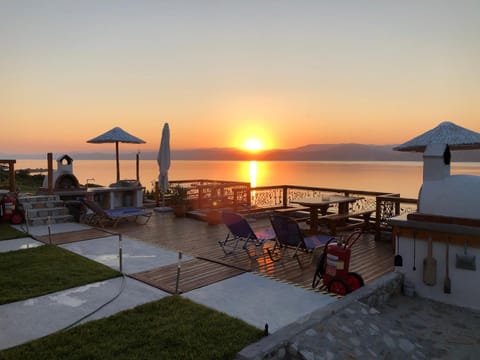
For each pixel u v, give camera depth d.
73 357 2.56
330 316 3.35
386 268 5.44
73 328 3.03
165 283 4.41
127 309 3.51
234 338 2.90
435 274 4.37
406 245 4.66
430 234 4.42
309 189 10.86
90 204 8.27
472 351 3.20
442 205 4.41
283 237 5.64
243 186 11.80
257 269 5.20
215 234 7.75
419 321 3.82
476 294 4.12
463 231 4.12
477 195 4.23
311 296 4.07
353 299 3.77
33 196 9.34
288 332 2.97
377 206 7.36
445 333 3.54
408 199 7.14
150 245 6.56
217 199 11.45
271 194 12.01
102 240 6.89
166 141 11.07
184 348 2.73
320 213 9.44
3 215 8.44
